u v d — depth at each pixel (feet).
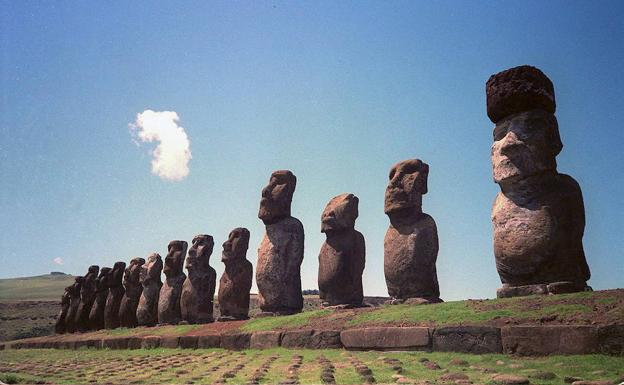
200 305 88.28
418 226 61.00
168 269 96.27
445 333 41.52
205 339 68.13
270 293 73.61
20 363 65.67
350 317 54.60
